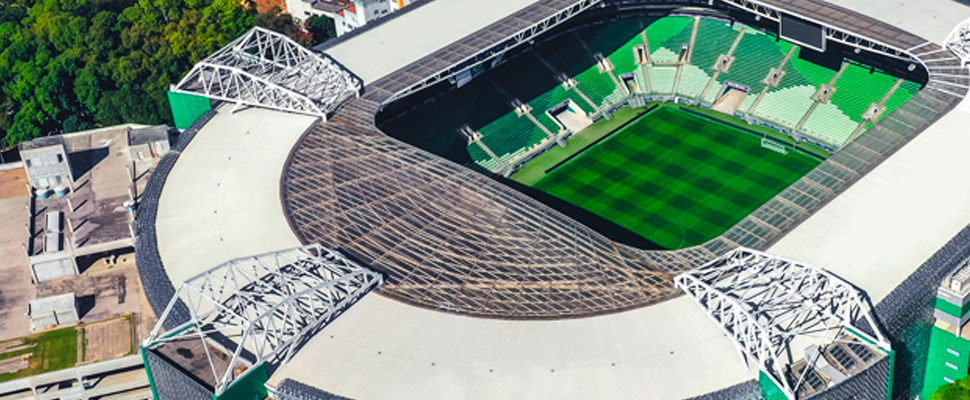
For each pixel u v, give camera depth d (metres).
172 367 114.75
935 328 124.75
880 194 139.38
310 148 157.88
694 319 118.56
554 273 127.44
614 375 111.38
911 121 155.25
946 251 127.56
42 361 134.75
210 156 157.50
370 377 112.94
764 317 117.31
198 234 139.25
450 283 126.44
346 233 137.25
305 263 130.38
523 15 189.12
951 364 125.31
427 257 131.38
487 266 129.25
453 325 119.44
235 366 115.00
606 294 123.31
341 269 128.25
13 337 138.75
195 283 128.75
